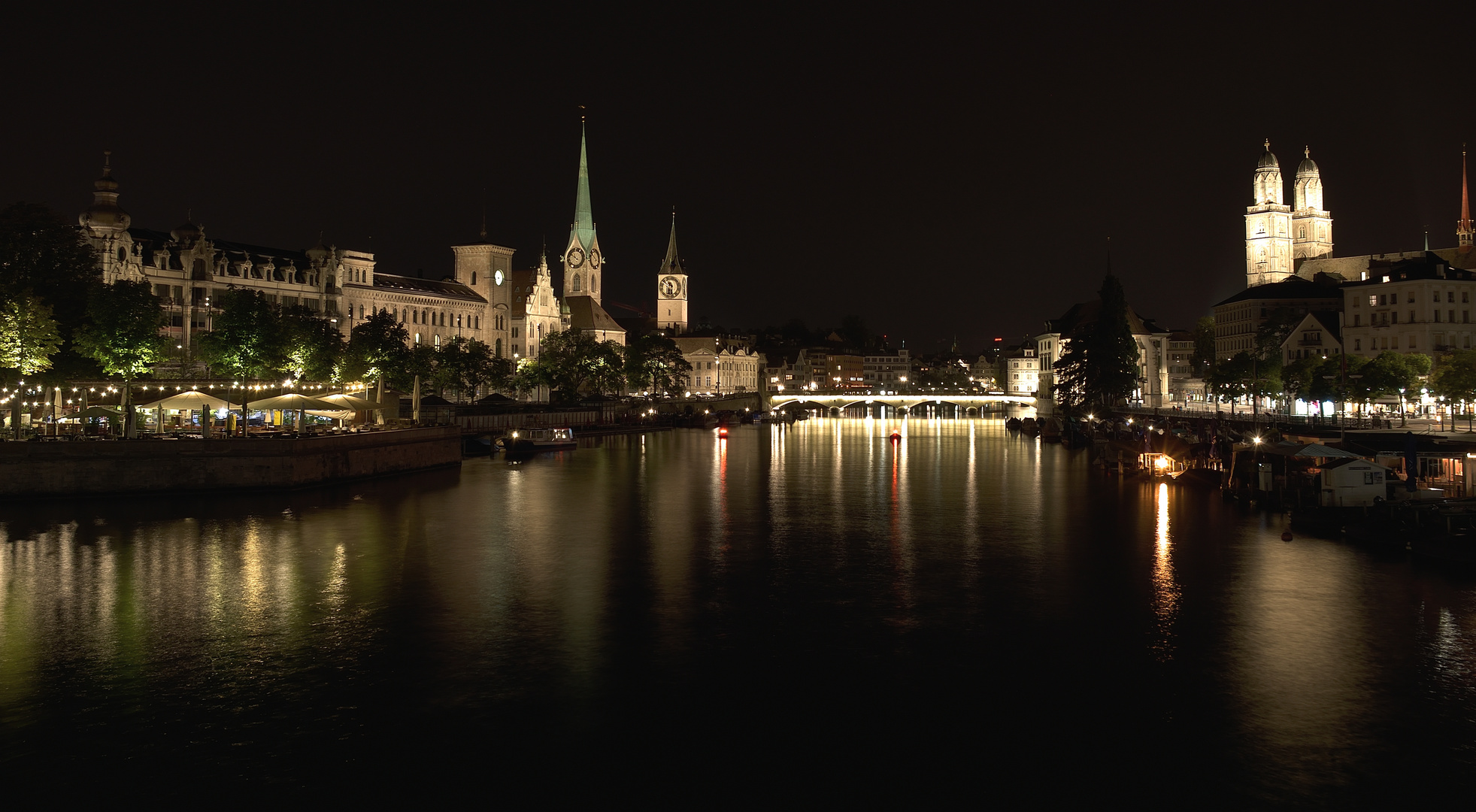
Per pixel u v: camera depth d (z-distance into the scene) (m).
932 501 95.50
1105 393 184.12
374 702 39.38
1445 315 149.12
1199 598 54.50
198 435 98.00
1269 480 87.56
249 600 53.66
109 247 148.00
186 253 162.75
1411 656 44.31
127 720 37.59
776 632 48.66
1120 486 107.38
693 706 39.22
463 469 124.38
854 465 135.50
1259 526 77.06
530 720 37.81
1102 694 40.38
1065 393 191.12
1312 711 38.47
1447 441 78.56
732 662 44.09
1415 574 58.66
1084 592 56.12
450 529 76.56
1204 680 41.81
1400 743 35.75
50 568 60.16
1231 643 46.53
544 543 71.00
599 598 54.91
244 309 121.62
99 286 109.06
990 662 44.16
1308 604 52.47
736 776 33.66
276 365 123.19
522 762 34.59
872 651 45.72
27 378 97.06
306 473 91.31
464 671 42.75
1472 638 46.59
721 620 50.69
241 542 68.44
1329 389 121.38
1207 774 33.62
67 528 71.88
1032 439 199.50
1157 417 162.12
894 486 109.12
